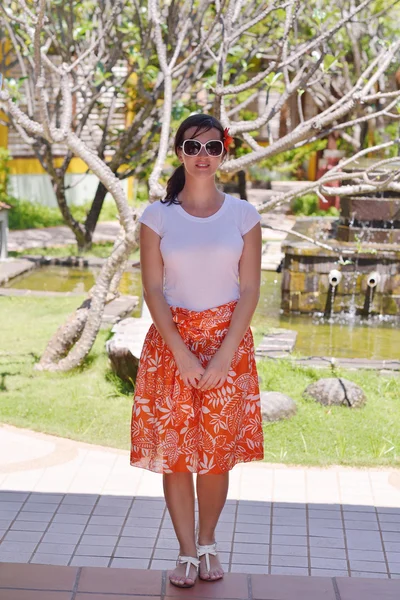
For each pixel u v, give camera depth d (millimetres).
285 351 8633
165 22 10078
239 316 2953
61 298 11234
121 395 7281
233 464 3006
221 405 2930
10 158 17312
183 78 11609
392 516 4754
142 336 7754
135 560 4145
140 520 4625
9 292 11477
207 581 3041
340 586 3029
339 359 8359
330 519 4699
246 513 4762
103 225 18234
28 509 4750
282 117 22719
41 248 15125
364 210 10945
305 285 10867
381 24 14461
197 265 2941
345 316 10906
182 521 3055
